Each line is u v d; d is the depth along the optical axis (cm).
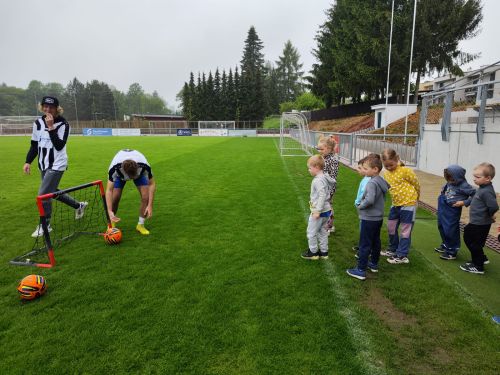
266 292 326
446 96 938
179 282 346
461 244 458
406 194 385
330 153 479
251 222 557
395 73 2758
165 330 266
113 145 2445
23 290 309
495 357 238
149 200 489
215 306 300
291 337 258
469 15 2488
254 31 7606
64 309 297
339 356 238
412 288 336
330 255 420
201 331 265
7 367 228
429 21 2569
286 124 5378
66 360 234
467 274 368
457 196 393
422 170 1105
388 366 230
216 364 230
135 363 230
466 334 263
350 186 879
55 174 488
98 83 8375
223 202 699
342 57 3175
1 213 618
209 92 6141
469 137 851
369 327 272
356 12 2962
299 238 480
